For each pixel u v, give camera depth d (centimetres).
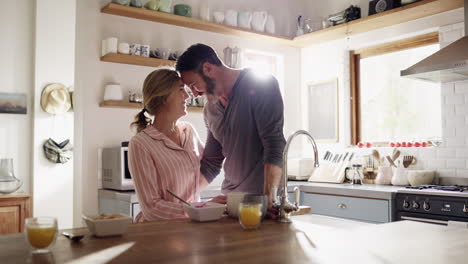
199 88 207
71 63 413
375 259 107
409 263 104
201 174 222
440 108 395
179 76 201
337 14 438
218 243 124
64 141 403
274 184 179
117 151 338
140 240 128
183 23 405
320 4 498
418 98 413
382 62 443
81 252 113
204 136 427
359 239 132
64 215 404
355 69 464
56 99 397
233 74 204
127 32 384
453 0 350
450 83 373
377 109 446
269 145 186
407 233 143
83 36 361
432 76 354
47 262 102
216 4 447
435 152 382
